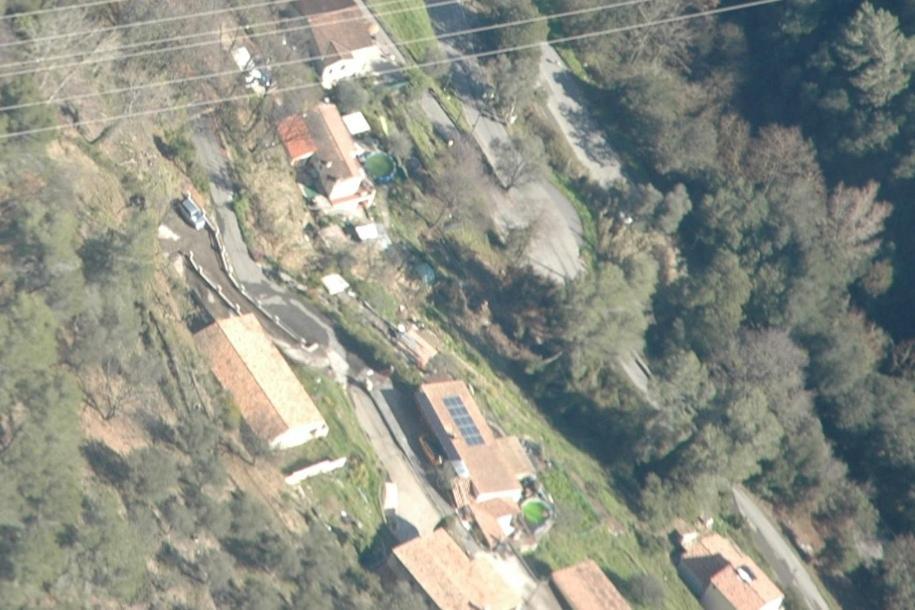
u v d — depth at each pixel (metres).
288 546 190.88
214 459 191.75
